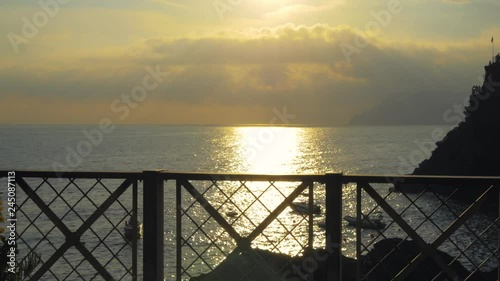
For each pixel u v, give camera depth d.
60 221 5.61
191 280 5.53
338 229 5.20
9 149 153.38
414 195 40.34
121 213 34.53
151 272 5.50
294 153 157.50
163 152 155.25
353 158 133.88
